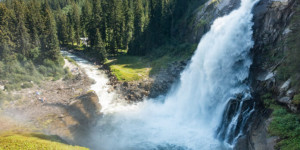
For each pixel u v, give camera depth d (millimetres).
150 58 64188
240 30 35969
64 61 61938
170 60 57719
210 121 34469
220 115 32750
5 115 32781
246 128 26266
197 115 37438
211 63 38375
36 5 78938
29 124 29922
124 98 43750
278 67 27406
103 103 41875
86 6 80188
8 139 23156
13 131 27047
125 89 45938
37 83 46906
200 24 57406
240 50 35156
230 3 49344
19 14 59469
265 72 29359
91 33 73062
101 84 49719
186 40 63281
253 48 33531
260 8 35562
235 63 35188
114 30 70500
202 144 29719
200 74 40938
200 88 39750
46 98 40594
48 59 55531
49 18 67500
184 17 69188
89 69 60188
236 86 33531
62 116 33062
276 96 25016
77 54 76312
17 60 50844
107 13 73562
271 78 27219
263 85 28188
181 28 67875
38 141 23703
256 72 31047
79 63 65312
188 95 42062
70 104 36562
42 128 29078
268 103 25125
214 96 36188
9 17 55844
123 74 52406
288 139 19156
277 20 31359
